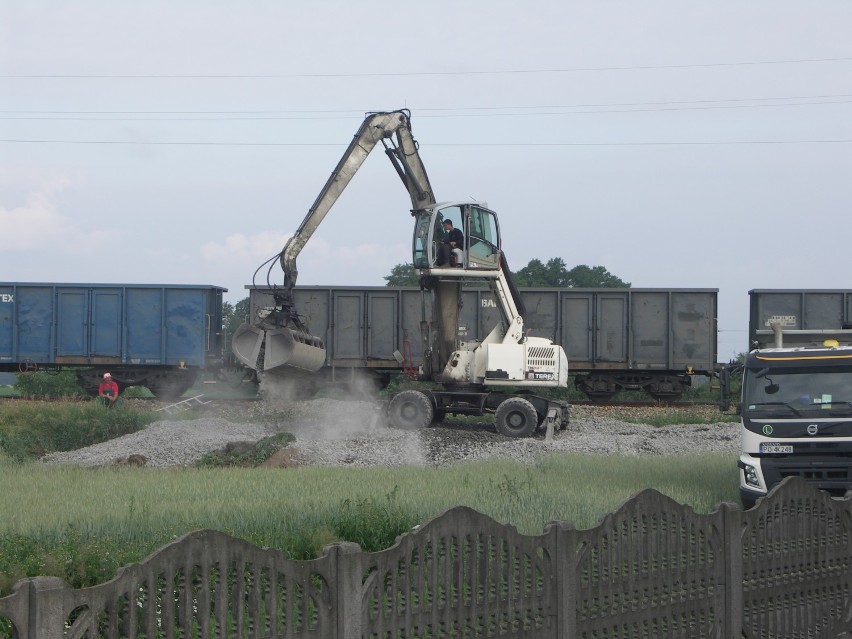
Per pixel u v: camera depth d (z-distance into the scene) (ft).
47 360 241.35
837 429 97.25
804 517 60.29
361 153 171.73
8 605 32.99
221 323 253.44
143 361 241.55
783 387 100.07
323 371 245.86
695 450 158.51
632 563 51.62
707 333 242.78
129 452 148.15
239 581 39.27
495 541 46.68
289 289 164.76
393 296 244.83
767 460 99.04
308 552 70.54
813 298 246.68
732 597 55.47
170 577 37.37
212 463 142.20
